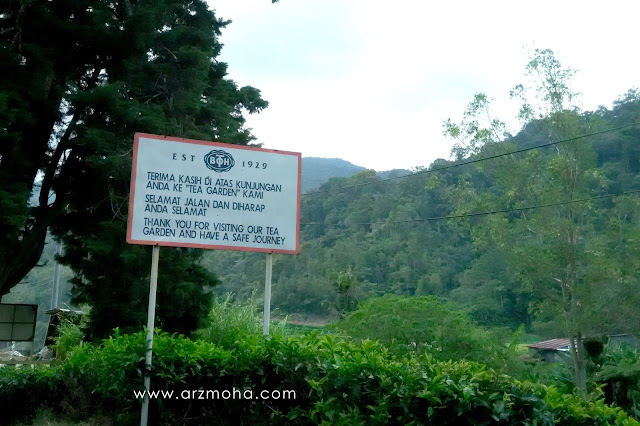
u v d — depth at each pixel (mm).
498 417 4789
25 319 17500
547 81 23797
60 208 14656
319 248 51125
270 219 7844
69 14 14141
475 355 12398
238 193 7758
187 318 14570
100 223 13344
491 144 25062
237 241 7668
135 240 7227
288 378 6227
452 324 12758
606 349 19531
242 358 6660
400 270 43219
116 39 13938
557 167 23297
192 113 15820
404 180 53812
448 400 5020
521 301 36812
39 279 50750
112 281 13539
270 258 7816
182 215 7469
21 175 13086
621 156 38219
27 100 12906
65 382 8070
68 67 14086
